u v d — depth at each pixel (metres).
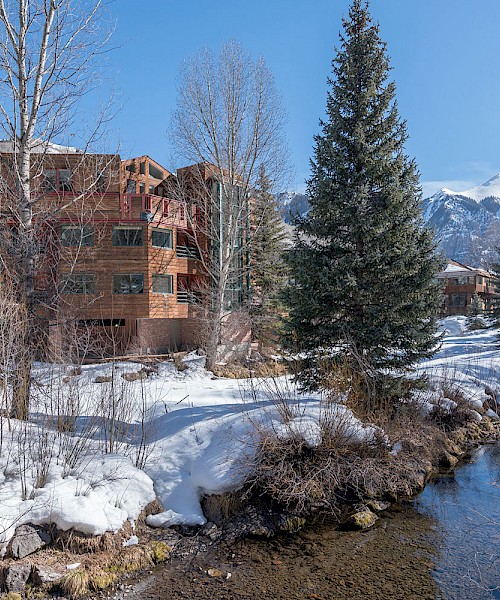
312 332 11.62
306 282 11.38
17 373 8.80
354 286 10.60
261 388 13.01
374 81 11.45
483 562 6.50
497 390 15.49
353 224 10.83
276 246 26.80
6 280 8.98
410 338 10.75
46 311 11.58
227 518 7.73
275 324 25.58
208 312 23.47
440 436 11.25
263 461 8.45
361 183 11.18
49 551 6.27
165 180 28.34
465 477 9.84
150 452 8.71
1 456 7.31
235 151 22.08
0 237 9.63
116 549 6.60
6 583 5.71
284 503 8.07
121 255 23.75
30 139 9.78
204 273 27.11
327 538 7.35
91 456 8.12
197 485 8.11
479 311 43.03
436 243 11.17
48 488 6.87
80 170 13.33
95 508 6.82
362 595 5.84
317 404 10.30
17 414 8.85
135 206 23.86
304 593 5.91
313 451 8.87
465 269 62.50
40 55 9.59
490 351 23.86
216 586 6.10
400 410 10.97
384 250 10.80
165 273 25.03
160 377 19.41
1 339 8.34
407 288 10.59
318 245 11.68
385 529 7.59
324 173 11.44
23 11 9.37
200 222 27.11
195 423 9.84
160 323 25.70
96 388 12.08
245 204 23.25
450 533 7.39
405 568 6.42
